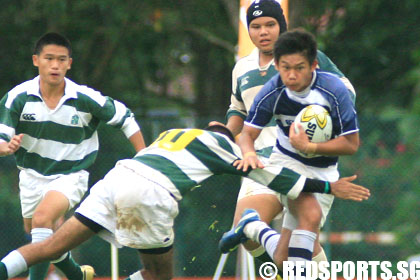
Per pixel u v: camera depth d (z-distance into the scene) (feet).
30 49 185.88
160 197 73.05
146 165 73.87
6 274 73.61
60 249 74.54
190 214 138.72
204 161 74.18
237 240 80.38
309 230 73.61
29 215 87.45
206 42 195.83
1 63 186.19
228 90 196.65
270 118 74.28
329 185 73.00
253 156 73.00
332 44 184.75
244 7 99.55
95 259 139.74
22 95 83.97
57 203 83.05
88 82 186.50
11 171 142.41
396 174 136.77
